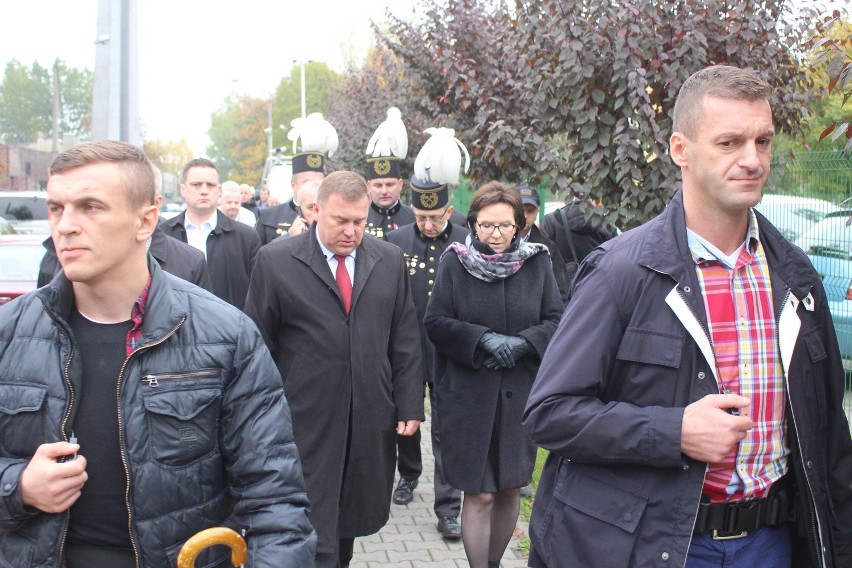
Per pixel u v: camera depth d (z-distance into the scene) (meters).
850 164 6.03
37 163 56.59
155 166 2.59
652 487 2.34
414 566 4.98
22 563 2.10
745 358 2.39
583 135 5.59
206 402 2.22
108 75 9.24
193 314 2.27
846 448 2.55
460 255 4.42
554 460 2.62
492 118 8.09
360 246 4.39
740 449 2.37
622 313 2.43
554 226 7.10
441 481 5.48
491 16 9.28
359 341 4.23
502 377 4.30
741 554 2.42
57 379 2.13
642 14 5.42
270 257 4.25
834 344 2.54
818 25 5.54
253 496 2.26
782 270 2.47
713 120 2.32
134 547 2.14
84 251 2.09
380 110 17.56
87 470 2.14
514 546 5.27
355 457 4.22
